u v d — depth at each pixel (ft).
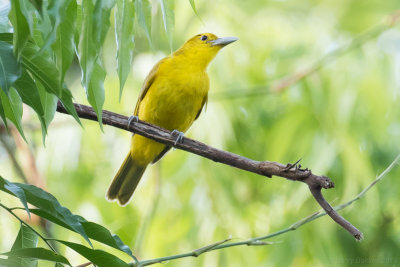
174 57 32.40
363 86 39.70
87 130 38.58
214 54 33.06
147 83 31.71
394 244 43.09
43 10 12.48
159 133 21.91
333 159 38.24
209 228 36.96
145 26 14.43
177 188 38.17
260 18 43.88
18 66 12.53
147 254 36.37
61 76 12.37
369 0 45.06
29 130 37.76
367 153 39.58
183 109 31.63
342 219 16.87
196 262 36.14
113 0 12.60
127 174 33.14
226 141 39.60
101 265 14.56
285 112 41.65
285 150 39.70
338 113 39.34
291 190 39.99
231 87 40.19
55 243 32.53
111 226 36.88
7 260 13.88
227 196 37.96
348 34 43.78
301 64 41.45
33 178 36.17
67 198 37.42
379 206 41.34
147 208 37.04
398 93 40.14
